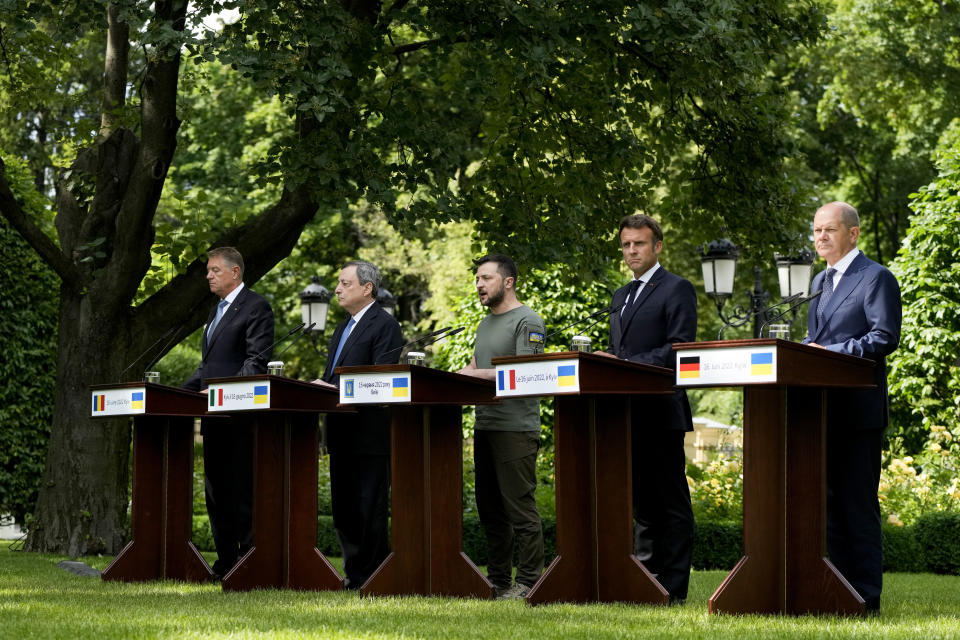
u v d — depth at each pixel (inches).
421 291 2308.1
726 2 807.7
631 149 988.6
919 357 1262.3
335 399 536.1
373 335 566.6
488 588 504.7
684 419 483.2
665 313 483.8
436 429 513.3
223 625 392.5
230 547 624.4
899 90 1956.2
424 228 2144.4
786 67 2049.7
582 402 464.1
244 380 526.0
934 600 512.7
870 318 429.4
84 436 849.5
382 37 848.9
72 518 843.4
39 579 613.6
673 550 482.3
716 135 1020.5
